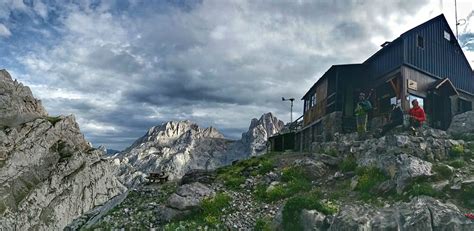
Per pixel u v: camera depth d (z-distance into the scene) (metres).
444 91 30.56
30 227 95.12
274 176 22.38
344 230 11.77
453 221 10.97
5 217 90.38
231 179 23.81
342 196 16.92
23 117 125.50
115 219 19.06
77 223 20.62
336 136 28.92
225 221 16.55
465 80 33.59
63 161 118.38
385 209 12.82
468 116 24.89
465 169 16.11
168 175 28.72
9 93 129.62
